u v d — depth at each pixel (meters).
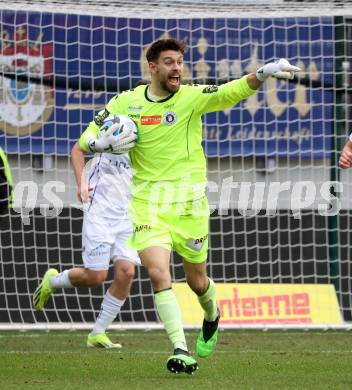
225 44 40.75
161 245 22.47
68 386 20.80
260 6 37.06
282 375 23.12
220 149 41.19
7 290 39.56
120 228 30.69
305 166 41.41
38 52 39.81
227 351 29.56
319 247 41.78
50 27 40.25
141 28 40.16
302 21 41.56
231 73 41.19
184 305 37.12
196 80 40.94
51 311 39.56
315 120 41.06
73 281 30.92
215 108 23.02
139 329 37.53
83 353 28.77
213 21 41.31
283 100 41.19
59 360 26.64
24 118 39.84
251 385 21.08
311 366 25.22
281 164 41.41
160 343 32.25
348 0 37.41
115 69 40.84
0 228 39.97
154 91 23.09
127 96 23.39
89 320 39.88
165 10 36.75
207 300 24.12
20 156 40.31
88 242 30.50
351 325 37.12
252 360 26.72
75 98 40.31
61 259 40.56
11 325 36.50
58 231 39.22
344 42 40.41
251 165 41.59
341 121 40.62
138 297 40.28
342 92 40.88
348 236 40.38
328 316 37.47
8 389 20.36
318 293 37.84
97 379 22.16
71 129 40.41
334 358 27.34
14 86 39.66
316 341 33.00
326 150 41.28
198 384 21.16
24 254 38.81
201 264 23.42
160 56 22.55
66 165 40.84
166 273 22.23
